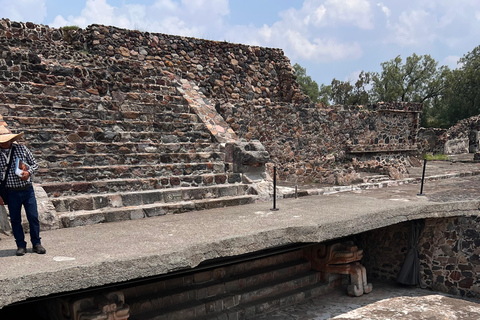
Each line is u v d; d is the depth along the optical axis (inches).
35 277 126.7
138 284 207.9
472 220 274.2
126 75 383.2
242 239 183.9
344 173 385.7
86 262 139.8
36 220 153.4
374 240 326.6
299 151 490.6
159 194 252.5
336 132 532.1
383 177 430.3
